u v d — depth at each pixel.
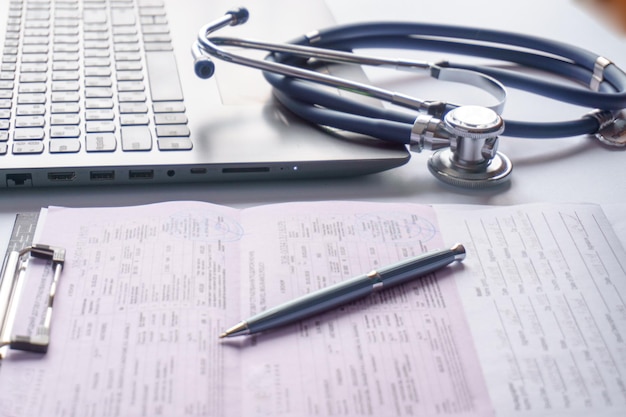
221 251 0.63
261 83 0.87
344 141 0.76
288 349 0.54
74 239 0.63
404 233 0.66
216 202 0.70
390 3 1.14
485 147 0.74
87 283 0.59
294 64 0.89
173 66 0.89
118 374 0.51
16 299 0.57
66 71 0.85
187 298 0.58
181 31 0.98
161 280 0.59
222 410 0.50
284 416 0.49
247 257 0.62
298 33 0.99
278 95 0.82
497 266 0.63
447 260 0.62
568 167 0.78
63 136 0.73
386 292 0.60
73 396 0.50
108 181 0.71
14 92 0.80
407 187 0.74
